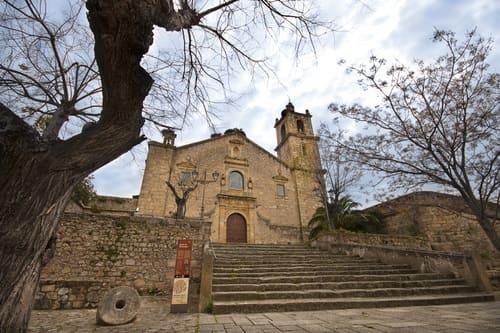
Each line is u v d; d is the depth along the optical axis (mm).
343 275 6988
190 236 8773
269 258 9070
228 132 20938
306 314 4711
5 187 1729
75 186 2188
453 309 4930
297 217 19453
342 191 15844
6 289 1676
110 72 1950
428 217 13523
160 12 2418
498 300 5973
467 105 6480
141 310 5613
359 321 4008
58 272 7090
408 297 5898
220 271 7184
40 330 4004
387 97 7332
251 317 4512
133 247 8016
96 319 4527
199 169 18312
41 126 5914
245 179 19469
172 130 5004
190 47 3773
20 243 1729
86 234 7719
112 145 2115
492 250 11102
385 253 8797
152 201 15812
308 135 23797
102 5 1842
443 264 7340
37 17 3928
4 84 4113
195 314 4996
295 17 3215
